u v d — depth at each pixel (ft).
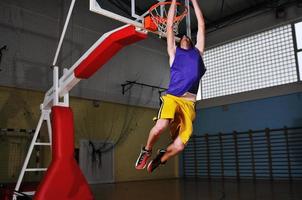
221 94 37.73
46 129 28.35
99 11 10.66
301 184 27.35
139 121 36.96
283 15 32.78
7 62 26.89
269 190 22.98
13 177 25.93
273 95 32.99
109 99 34.04
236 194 21.01
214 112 38.29
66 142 14.16
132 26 10.82
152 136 8.29
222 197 19.62
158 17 11.45
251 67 35.24
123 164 34.45
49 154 28.40
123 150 34.71
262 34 34.58
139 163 8.55
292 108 31.76
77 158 30.50
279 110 32.71
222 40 37.70
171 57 8.96
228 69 37.29
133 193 22.44
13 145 26.35
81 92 31.65
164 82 40.34
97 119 32.73
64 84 14.57
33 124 27.86
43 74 29.12
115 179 33.37
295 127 31.27
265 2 33.35
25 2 28.68
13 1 27.94
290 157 31.50
